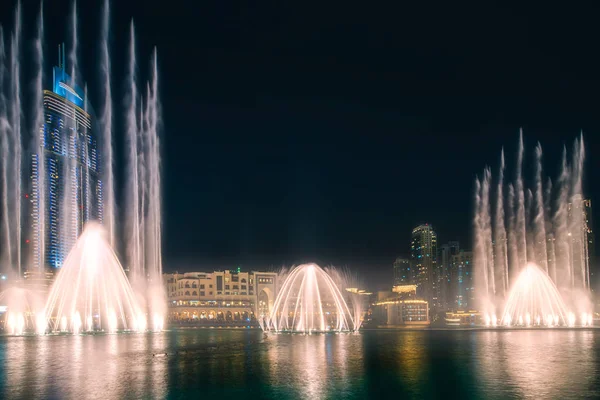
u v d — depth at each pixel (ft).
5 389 189.57
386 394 180.14
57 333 562.25
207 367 251.19
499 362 262.88
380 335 522.47
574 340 414.41
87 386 196.13
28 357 292.61
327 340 447.42
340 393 182.80
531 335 492.13
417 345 379.96
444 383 200.44
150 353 317.42
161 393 182.80
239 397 176.55
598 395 172.35
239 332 605.73
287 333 572.92
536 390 181.98
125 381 207.62
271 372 233.14
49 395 179.01
